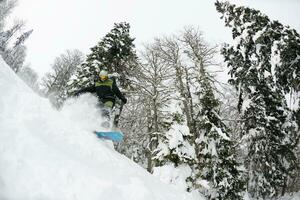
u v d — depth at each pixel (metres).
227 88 21.33
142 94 23.67
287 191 29.80
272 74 15.08
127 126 25.20
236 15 17.14
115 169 4.12
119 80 20.50
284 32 15.12
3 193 2.57
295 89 14.65
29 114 3.82
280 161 20.42
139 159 27.55
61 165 3.11
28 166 2.91
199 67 21.25
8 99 3.84
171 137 12.55
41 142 3.33
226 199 14.61
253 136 16.78
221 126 15.88
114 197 3.12
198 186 11.95
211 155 14.82
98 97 6.48
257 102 16.28
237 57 16.91
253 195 21.16
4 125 3.30
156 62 25.23
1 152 2.92
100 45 20.77
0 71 4.23
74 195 2.86
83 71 18.72
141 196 3.41
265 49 15.19
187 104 20.78
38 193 2.70
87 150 4.13
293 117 15.77
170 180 11.66
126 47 21.17
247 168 19.69
